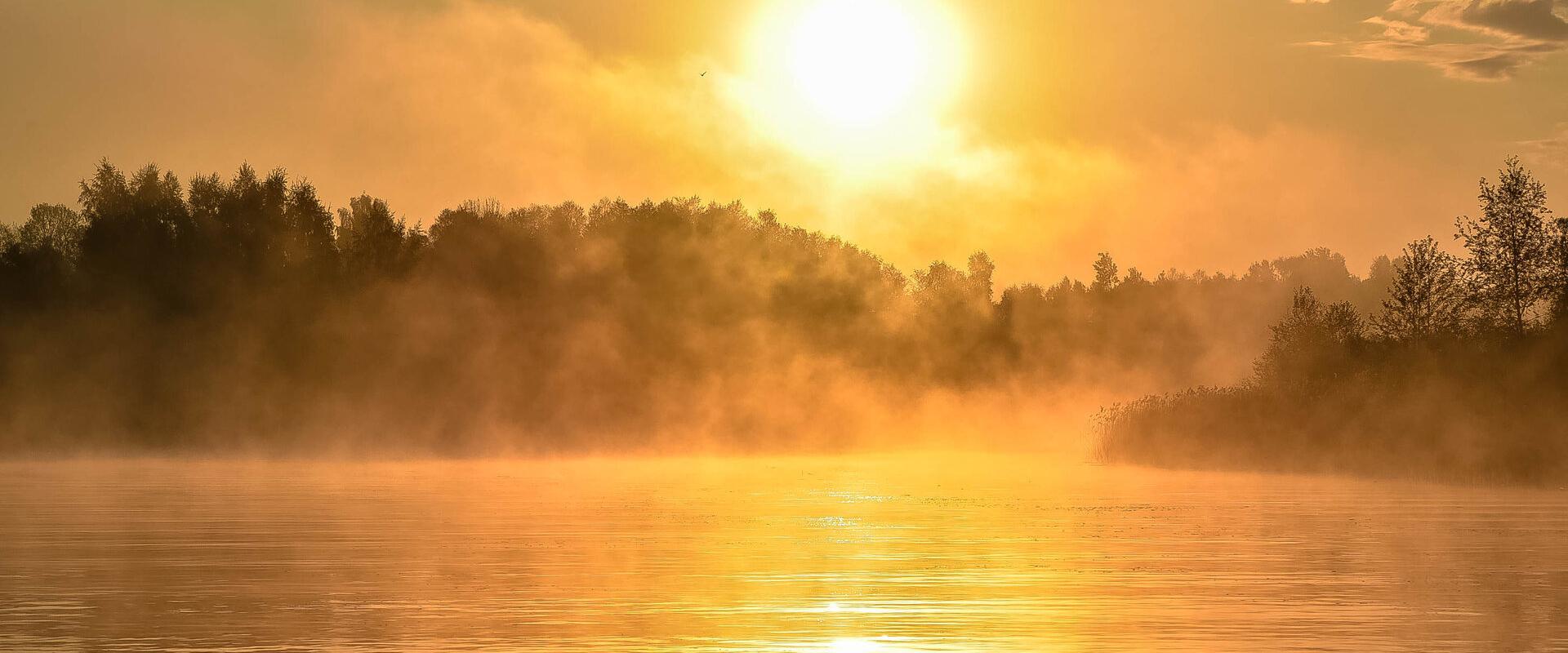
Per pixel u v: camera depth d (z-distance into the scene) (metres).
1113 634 15.32
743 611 16.83
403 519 28.98
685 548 23.47
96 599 17.89
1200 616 16.39
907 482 43.28
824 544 23.95
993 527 27.06
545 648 14.67
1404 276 46.84
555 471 51.47
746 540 24.84
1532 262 43.41
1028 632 15.52
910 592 18.27
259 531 26.30
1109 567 20.70
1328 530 26.17
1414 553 22.38
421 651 14.54
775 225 91.81
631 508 32.22
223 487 40.47
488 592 18.41
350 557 22.09
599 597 17.89
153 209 74.12
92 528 26.97
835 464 57.97
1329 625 15.80
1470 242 44.72
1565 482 38.91
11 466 56.06
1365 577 19.56
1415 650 14.41
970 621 16.14
